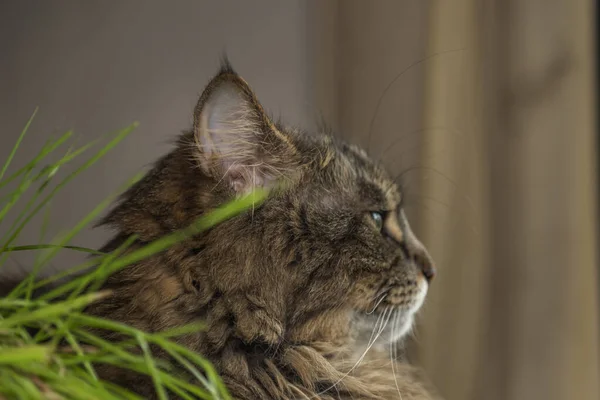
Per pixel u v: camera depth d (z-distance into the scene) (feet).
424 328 3.05
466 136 3.08
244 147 2.42
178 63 3.35
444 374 3.06
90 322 2.09
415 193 3.08
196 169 2.42
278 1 3.34
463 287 3.07
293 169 2.47
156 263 2.39
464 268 3.08
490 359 3.09
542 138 3.07
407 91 3.09
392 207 2.58
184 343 2.36
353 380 2.47
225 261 2.39
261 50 3.34
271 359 2.42
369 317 2.50
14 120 3.33
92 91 3.34
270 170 2.45
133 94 3.35
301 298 2.43
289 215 2.44
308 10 3.31
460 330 3.07
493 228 3.10
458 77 3.07
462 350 3.07
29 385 2.00
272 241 2.41
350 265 2.47
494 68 3.08
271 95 3.33
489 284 3.10
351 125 3.15
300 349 2.44
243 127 2.42
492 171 3.10
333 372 2.44
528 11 3.06
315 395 2.40
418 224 3.07
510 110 3.08
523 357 3.08
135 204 2.45
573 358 3.06
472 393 3.07
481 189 3.09
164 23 3.36
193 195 2.41
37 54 3.35
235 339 2.40
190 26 3.35
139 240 2.41
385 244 2.52
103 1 3.36
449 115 3.07
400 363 2.67
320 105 3.23
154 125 3.34
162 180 2.45
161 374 2.10
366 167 2.58
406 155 3.09
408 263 2.55
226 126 2.40
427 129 3.07
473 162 3.08
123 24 3.36
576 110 3.05
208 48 3.35
